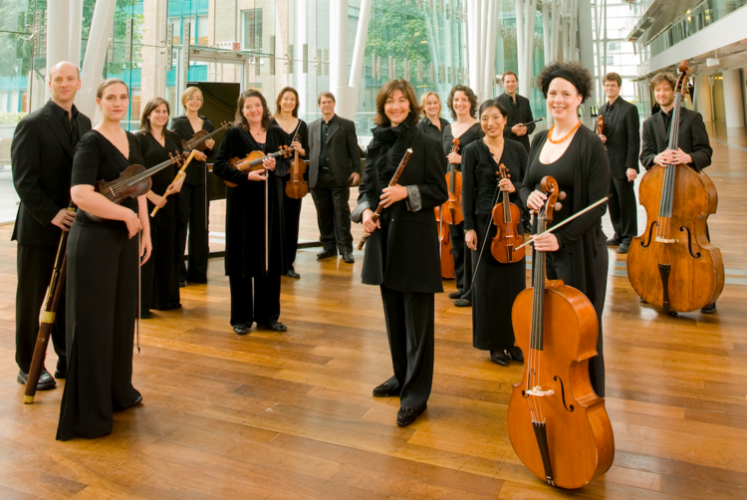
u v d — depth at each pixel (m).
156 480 2.29
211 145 5.32
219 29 7.85
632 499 2.13
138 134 4.55
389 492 2.20
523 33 14.96
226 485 2.25
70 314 2.61
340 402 3.01
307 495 2.18
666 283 4.21
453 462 2.41
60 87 2.94
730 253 5.97
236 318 4.15
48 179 2.95
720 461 2.38
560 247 2.37
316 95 9.20
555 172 2.50
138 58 6.89
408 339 2.83
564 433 2.11
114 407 2.88
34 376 2.95
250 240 3.94
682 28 20.94
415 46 11.58
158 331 4.16
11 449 2.52
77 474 2.33
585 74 2.50
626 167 6.29
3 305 4.60
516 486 2.23
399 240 2.75
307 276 5.77
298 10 8.85
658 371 3.32
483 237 3.68
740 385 3.12
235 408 2.94
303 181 5.53
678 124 4.11
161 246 4.59
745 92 28.47
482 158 3.70
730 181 11.23
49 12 4.77
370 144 2.86
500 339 3.47
